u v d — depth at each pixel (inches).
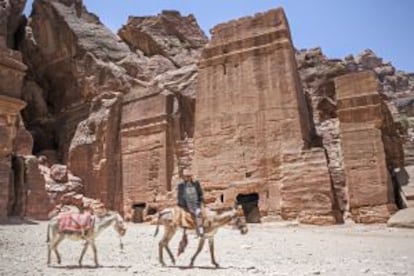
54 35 1989.4
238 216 442.6
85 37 1897.1
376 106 1157.7
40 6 2069.4
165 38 2043.6
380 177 1104.8
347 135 1171.3
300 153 1171.9
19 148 1307.8
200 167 1305.4
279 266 427.2
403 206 1136.2
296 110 1219.2
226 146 1284.4
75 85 1883.6
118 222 467.5
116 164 1576.0
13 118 1070.4
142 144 1519.4
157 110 1514.5
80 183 1562.5
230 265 440.1
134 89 1702.8
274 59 1286.9
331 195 1101.7
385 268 405.7
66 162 1738.4
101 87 1739.7
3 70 1079.6
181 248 450.9
